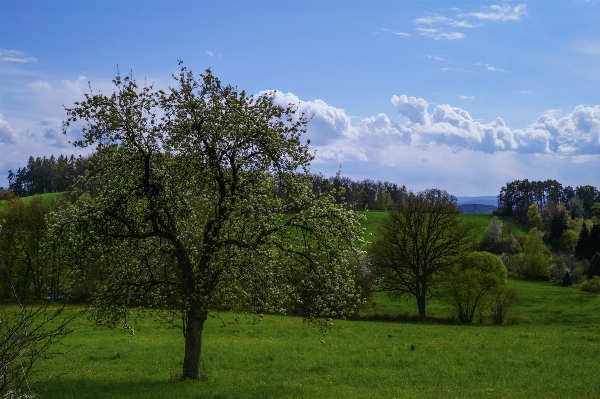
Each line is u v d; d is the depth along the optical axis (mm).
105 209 17781
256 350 31156
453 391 21047
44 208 56844
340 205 19562
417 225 58906
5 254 16297
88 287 22891
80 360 26969
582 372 25344
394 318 57875
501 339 38156
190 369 21156
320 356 29484
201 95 18750
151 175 18781
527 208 184000
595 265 110688
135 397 17953
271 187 19938
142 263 19656
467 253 58438
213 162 18812
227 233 19328
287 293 20359
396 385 22438
